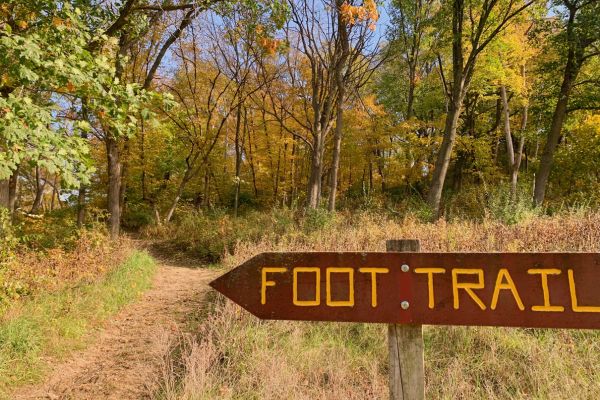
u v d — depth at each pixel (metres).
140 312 7.48
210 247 14.27
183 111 21.14
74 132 5.25
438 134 21.45
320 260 1.91
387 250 1.86
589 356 3.84
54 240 11.27
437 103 24.23
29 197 29.98
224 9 9.88
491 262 1.75
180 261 14.27
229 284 1.99
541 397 3.38
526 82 18.86
